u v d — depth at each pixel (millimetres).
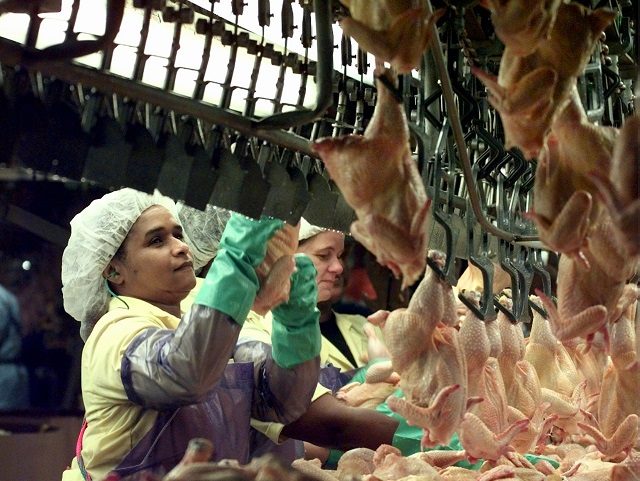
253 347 3307
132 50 2383
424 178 2426
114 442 2908
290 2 2439
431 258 2621
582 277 2484
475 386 2883
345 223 2750
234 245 2725
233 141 2490
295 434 3400
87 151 2082
